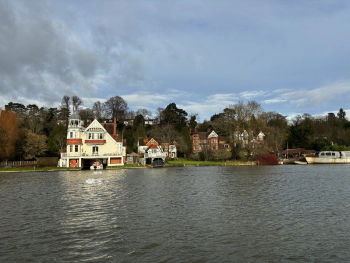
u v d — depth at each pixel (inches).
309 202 1043.3
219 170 2549.2
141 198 1123.9
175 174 2153.1
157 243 620.4
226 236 666.2
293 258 546.6
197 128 5693.9
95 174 2172.7
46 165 2753.4
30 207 960.3
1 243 621.3
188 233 687.1
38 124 4097.0
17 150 2910.9
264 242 629.0
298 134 4606.3
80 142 2901.1
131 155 3467.0
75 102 5649.6
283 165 3304.6
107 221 788.6
